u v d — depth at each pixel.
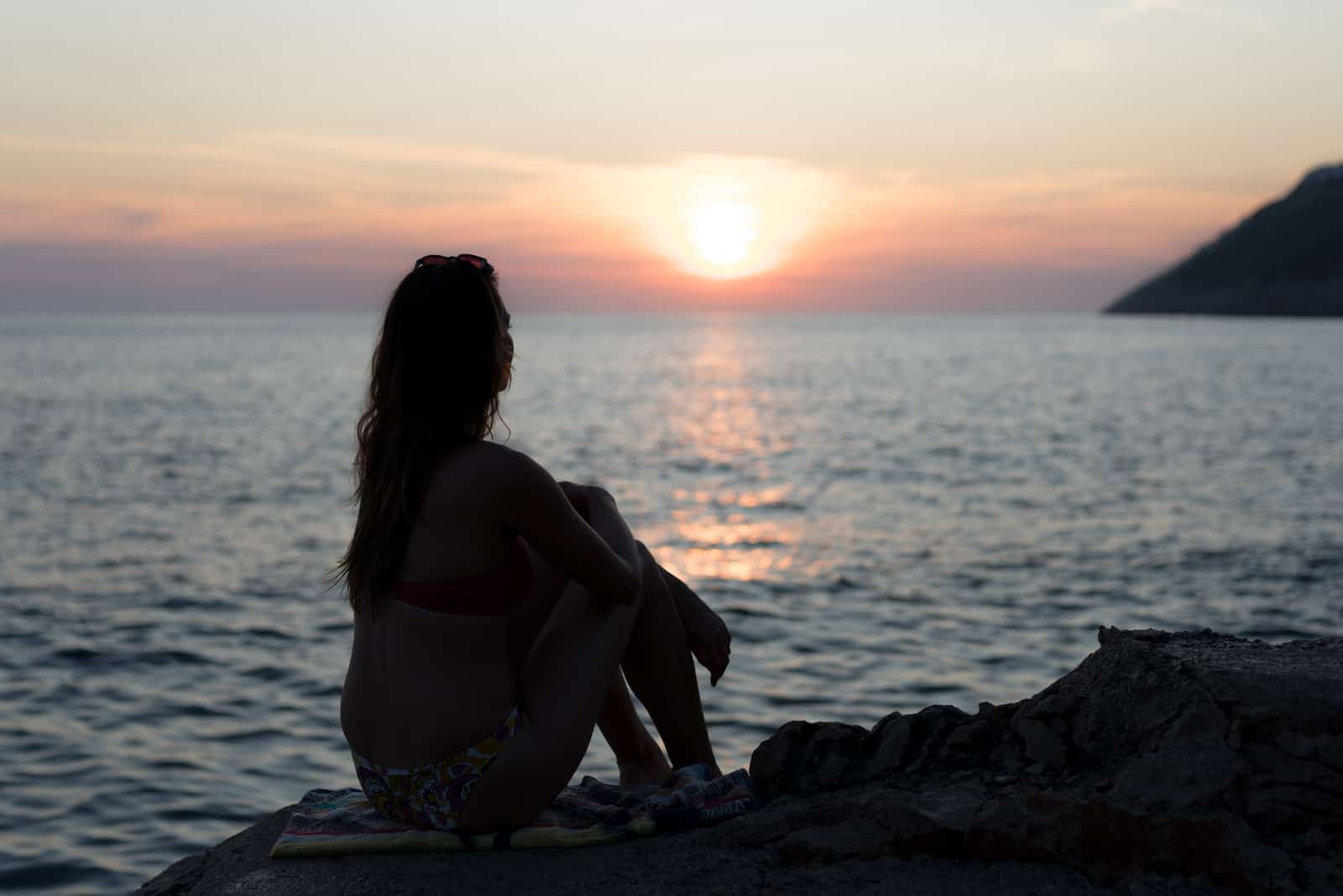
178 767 7.52
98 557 16.95
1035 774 2.55
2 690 9.42
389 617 2.66
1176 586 14.27
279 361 118.81
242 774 7.40
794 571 15.70
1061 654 10.70
